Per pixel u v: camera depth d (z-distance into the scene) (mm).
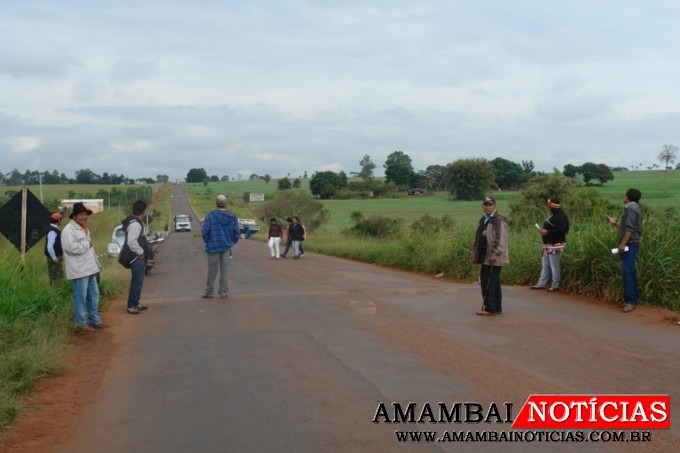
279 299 11984
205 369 7094
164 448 4824
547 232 12250
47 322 8984
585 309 10453
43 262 13336
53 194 109062
